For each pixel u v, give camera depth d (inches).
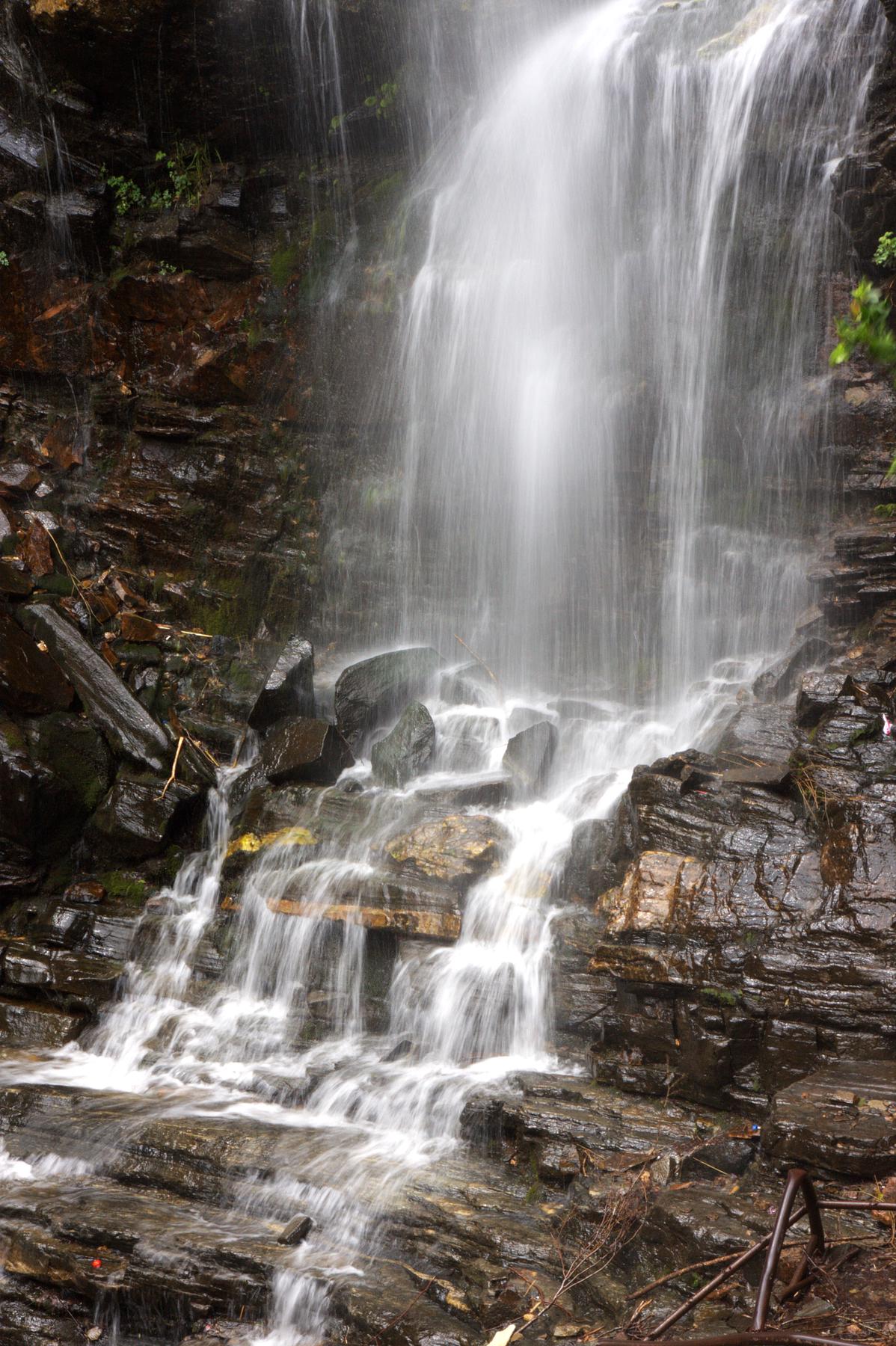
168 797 352.8
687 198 400.5
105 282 476.4
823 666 335.9
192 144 474.6
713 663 387.9
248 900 312.8
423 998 272.4
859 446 361.4
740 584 382.9
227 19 438.3
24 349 473.1
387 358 452.4
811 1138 187.0
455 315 439.8
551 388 421.4
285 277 467.5
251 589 443.8
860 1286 158.7
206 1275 205.0
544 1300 181.2
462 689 402.9
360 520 449.1
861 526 351.9
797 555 372.5
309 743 348.8
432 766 354.9
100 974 313.9
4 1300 216.5
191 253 462.6
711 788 273.7
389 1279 197.8
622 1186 197.6
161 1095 267.0
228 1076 271.0
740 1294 164.6
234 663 413.4
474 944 277.4
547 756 341.1
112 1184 239.0
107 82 461.1
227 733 377.7
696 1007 230.8
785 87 375.2
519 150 439.2
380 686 384.2
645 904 248.7
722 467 390.9
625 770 333.7
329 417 458.3
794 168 376.2
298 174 480.4
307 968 295.1
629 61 411.8
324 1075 261.0
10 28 461.1
